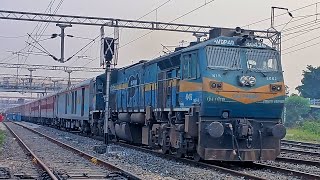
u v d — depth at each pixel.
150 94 21.70
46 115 61.00
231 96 15.62
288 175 14.10
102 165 16.50
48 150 22.80
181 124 17.31
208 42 16.06
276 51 16.48
